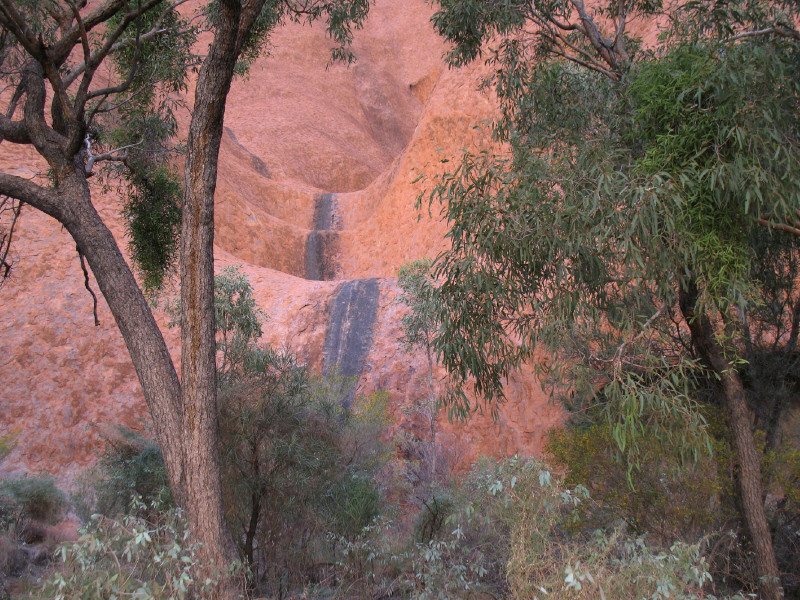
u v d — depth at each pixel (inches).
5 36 326.3
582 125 303.7
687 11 266.4
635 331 211.9
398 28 3663.9
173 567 162.7
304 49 3253.0
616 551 177.9
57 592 134.8
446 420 777.6
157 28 357.4
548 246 211.5
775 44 237.6
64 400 852.0
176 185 398.0
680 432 204.5
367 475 357.1
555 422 744.3
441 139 1656.0
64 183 256.4
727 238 209.6
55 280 971.9
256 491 285.1
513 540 168.6
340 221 2017.7
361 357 901.8
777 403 330.6
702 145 204.5
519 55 327.0
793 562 274.1
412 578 235.3
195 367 217.2
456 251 232.7
